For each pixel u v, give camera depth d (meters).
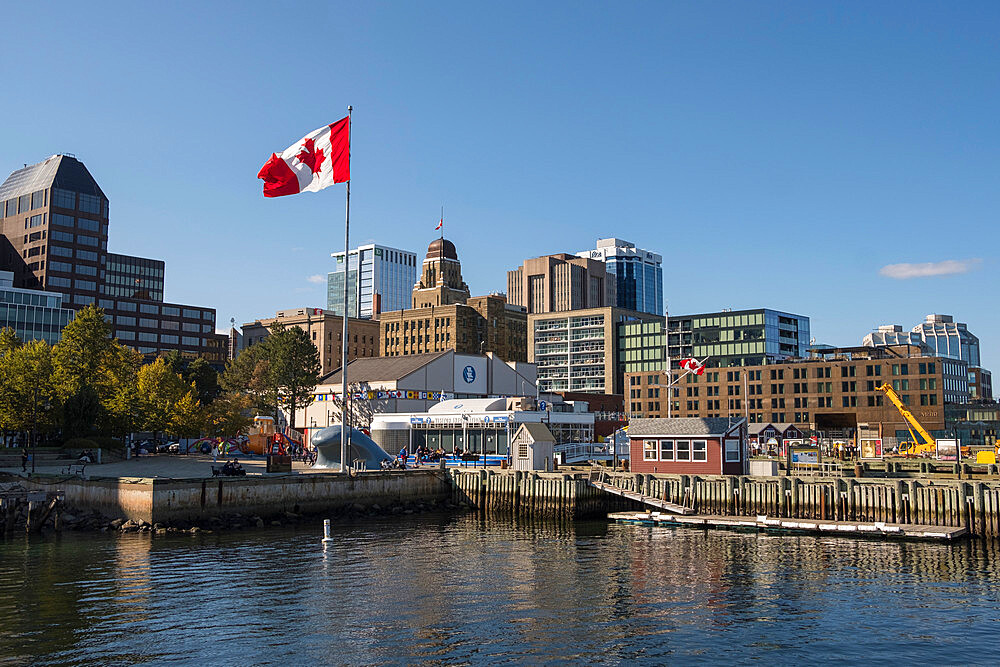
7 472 67.19
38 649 27.12
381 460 80.81
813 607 33.28
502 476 69.12
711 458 68.06
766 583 37.75
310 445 122.56
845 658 26.92
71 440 92.44
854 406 175.12
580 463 90.75
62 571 39.91
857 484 56.72
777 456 106.38
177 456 105.44
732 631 29.80
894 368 171.12
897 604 33.91
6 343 108.94
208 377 168.00
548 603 33.72
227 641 28.06
